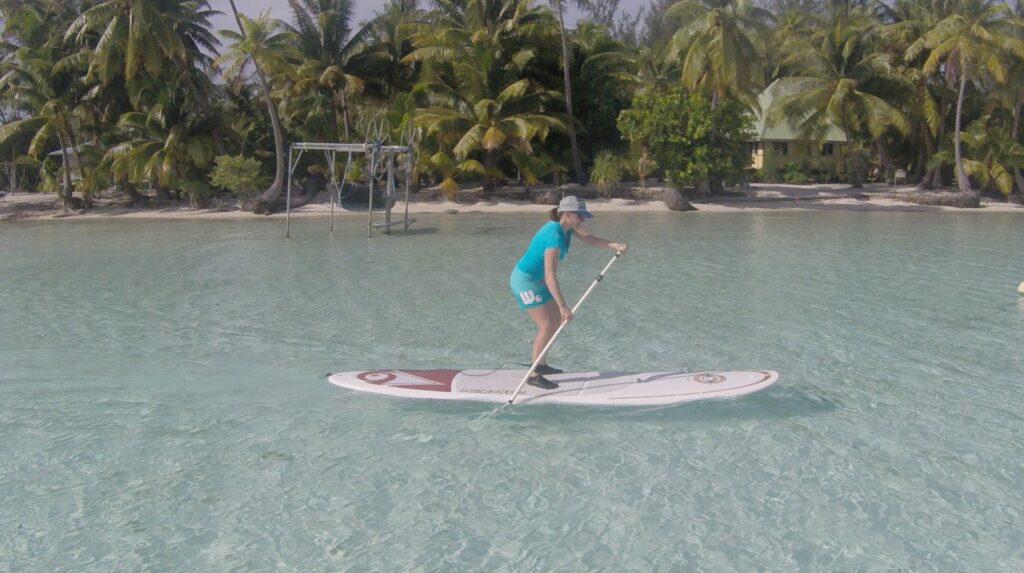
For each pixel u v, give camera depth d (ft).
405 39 124.16
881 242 65.26
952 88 125.70
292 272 49.19
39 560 13.83
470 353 27.96
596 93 126.41
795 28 161.79
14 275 49.78
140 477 17.26
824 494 16.22
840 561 13.62
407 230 79.66
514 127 109.50
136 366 26.43
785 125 156.76
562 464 17.81
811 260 53.26
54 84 118.73
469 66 112.16
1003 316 33.78
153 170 115.44
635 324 32.60
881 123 115.85
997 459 17.94
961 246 62.03
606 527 14.89
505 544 14.28
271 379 24.70
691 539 14.42
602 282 43.68
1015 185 128.36
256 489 16.63
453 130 112.98
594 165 122.42
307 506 15.84
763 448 18.70
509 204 113.60
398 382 22.13
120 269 51.90
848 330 31.24
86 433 19.94
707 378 21.86
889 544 14.19
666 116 110.22
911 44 125.39
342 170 119.85
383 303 37.83
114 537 14.64
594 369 25.76
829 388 23.47
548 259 20.11
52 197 144.05
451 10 121.39
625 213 104.63
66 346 29.45
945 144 126.31
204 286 43.88
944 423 20.34
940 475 17.10
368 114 129.39
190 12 114.93
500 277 46.29
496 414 21.11
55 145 141.38
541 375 21.83
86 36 115.96
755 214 101.76
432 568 13.48
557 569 13.42
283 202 115.44
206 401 22.54
